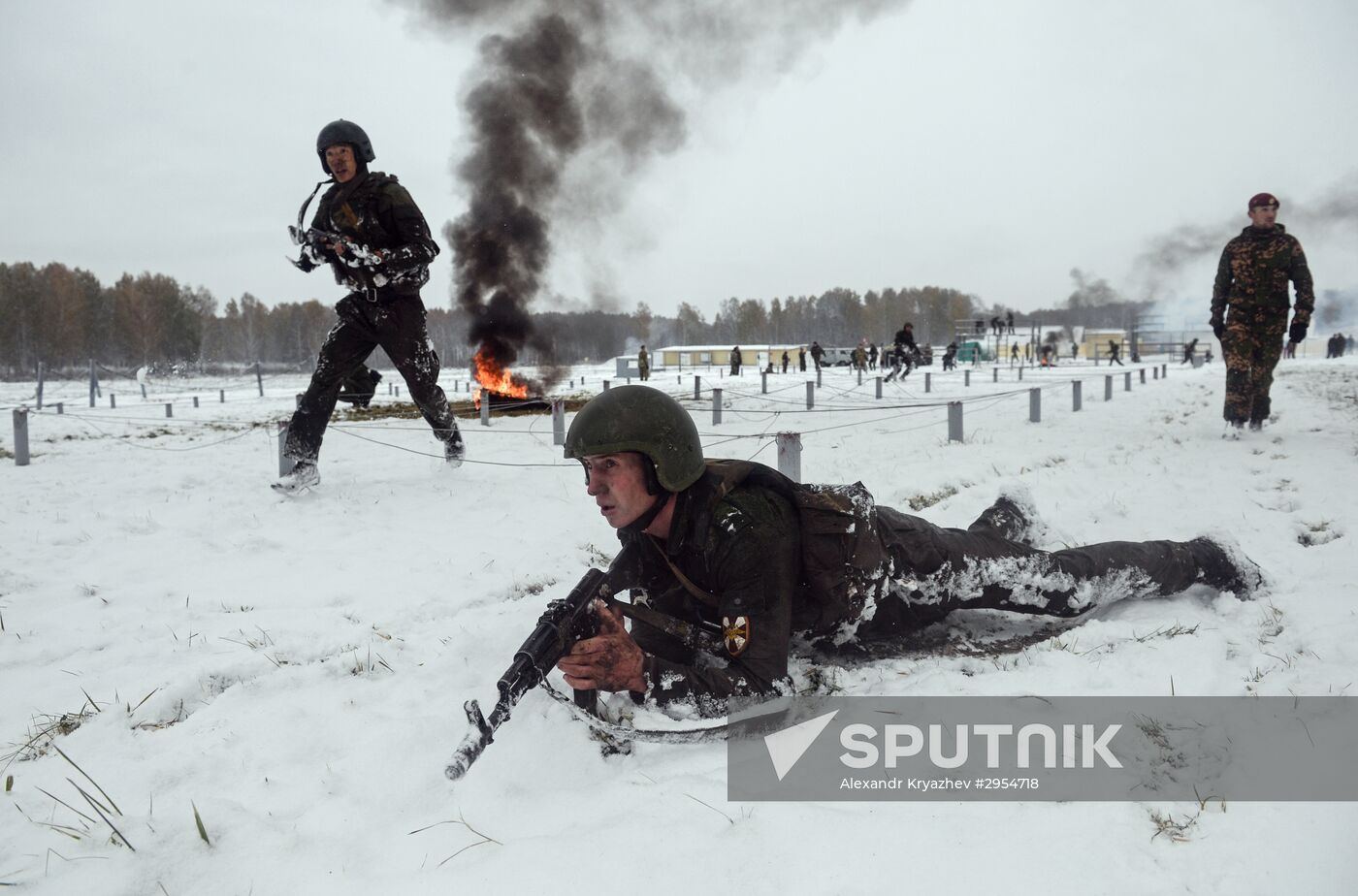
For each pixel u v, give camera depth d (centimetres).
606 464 281
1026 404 1766
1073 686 311
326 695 329
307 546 579
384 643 389
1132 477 739
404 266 692
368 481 812
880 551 310
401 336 736
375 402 2264
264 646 392
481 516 661
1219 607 387
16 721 321
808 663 337
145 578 510
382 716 309
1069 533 546
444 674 346
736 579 277
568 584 483
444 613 443
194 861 222
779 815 232
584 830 229
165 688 341
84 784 267
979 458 904
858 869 208
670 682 265
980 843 217
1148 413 1422
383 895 206
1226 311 974
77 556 560
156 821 238
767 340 14362
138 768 274
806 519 292
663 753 273
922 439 1101
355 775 265
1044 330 8088
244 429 1537
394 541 587
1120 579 366
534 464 902
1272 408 1319
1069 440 1042
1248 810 227
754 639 275
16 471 953
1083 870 204
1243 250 948
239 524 642
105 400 3081
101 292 9275
